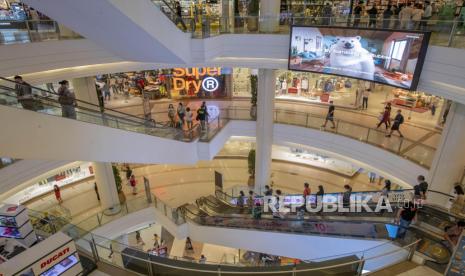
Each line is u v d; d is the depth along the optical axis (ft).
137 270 18.03
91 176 55.52
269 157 48.93
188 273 17.57
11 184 33.55
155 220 47.57
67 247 17.22
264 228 35.55
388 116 41.27
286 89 60.08
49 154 23.07
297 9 39.01
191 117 41.78
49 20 31.01
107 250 18.78
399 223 24.75
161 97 62.85
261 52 39.29
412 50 28.58
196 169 59.93
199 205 45.47
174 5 29.27
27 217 23.34
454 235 20.20
